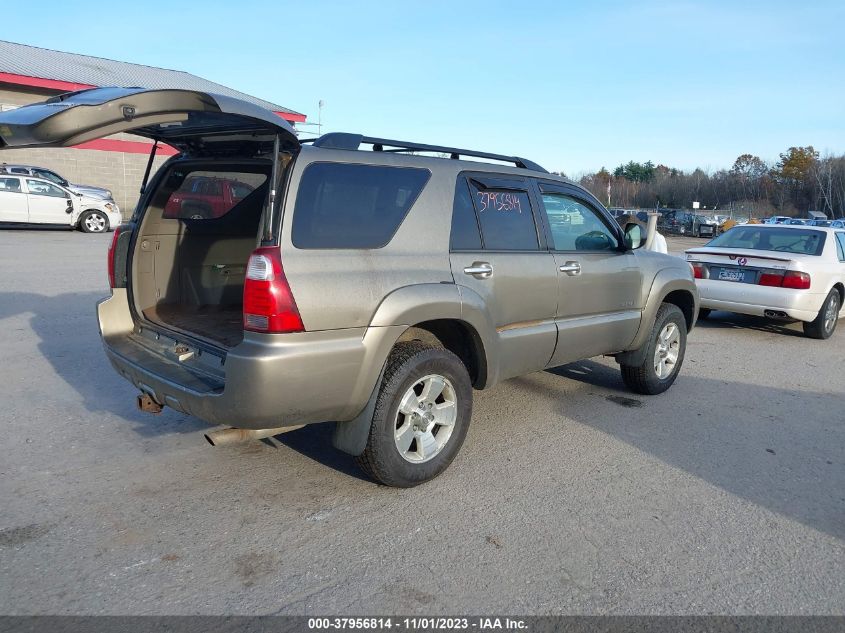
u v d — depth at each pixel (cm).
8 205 1881
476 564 331
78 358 659
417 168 411
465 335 438
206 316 465
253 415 339
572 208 517
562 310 493
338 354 352
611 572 329
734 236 1019
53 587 303
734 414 575
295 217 348
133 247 451
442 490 409
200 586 307
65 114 306
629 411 570
